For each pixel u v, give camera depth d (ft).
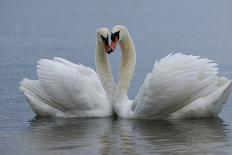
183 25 141.69
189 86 54.95
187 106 56.75
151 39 118.52
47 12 179.42
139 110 56.85
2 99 66.44
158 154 45.47
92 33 129.18
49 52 103.09
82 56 98.58
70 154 45.91
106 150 46.83
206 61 55.98
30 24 147.33
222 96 55.77
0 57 97.60
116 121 57.36
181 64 54.95
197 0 213.25
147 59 93.91
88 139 50.42
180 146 47.65
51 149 47.47
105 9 185.57
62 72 58.44
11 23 149.89
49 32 131.64
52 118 59.31
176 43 112.47
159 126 54.75
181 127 54.13
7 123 57.00
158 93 55.06
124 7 192.54
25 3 213.25
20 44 113.29
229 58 93.86
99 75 60.95
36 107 59.77
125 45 60.23
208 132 52.19
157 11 176.55
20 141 50.19
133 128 54.19
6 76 79.87
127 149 47.06
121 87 59.88
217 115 58.08
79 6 200.03
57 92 58.49
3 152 46.88
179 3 203.62
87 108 59.11
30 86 60.23
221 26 138.00
